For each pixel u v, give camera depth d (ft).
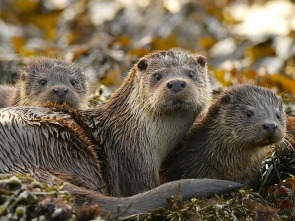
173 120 34.91
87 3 76.02
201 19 69.21
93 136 34.91
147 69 35.94
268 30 65.92
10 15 79.05
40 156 30.17
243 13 70.79
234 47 63.26
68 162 31.01
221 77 50.47
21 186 25.72
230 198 29.53
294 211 30.76
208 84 37.45
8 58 57.88
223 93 37.76
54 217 24.30
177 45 65.46
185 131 35.86
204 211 27.89
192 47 65.72
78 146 31.68
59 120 31.76
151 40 62.03
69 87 44.88
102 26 71.20
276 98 36.42
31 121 31.01
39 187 26.12
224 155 35.65
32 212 24.89
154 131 34.60
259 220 28.94
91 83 53.98
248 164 35.83
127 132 34.68
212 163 35.83
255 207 29.30
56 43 71.31
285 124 36.17
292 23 65.51
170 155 37.06
